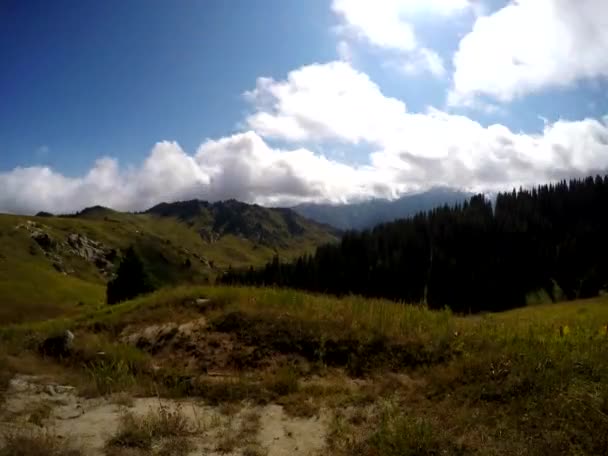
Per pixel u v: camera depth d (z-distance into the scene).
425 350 11.40
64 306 86.25
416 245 111.44
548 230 123.88
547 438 6.54
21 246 145.25
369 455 6.87
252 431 8.26
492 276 104.56
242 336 13.34
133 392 10.97
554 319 15.54
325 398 9.82
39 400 10.33
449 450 6.65
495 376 9.06
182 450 7.42
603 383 7.85
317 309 14.30
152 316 17.06
